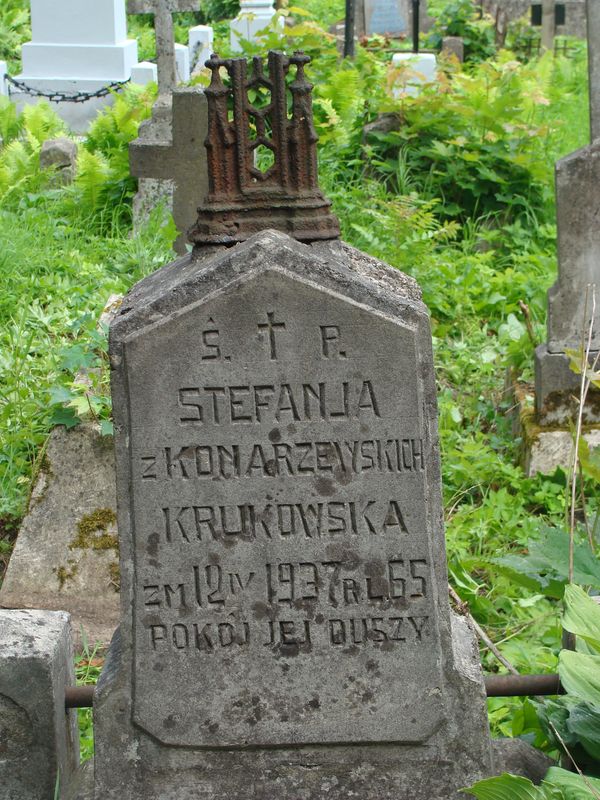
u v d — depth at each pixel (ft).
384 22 40.86
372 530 9.38
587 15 14.16
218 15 51.55
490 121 22.79
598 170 14.14
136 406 9.25
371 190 21.52
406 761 9.55
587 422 14.55
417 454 9.32
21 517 13.29
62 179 24.44
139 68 34.42
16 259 18.80
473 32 37.88
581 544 10.92
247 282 9.16
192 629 9.44
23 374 14.75
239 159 9.55
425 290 18.37
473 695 9.48
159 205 21.04
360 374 9.25
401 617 9.45
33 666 9.71
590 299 14.37
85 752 10.70
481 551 13.23
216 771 9.55
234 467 9.32
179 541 9.37
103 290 17.83
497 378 16.62
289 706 9.51
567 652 9.45
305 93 9.52
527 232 21.76
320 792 9.56
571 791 9.12
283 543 9.39
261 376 9.24
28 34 46.19
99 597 12.46
